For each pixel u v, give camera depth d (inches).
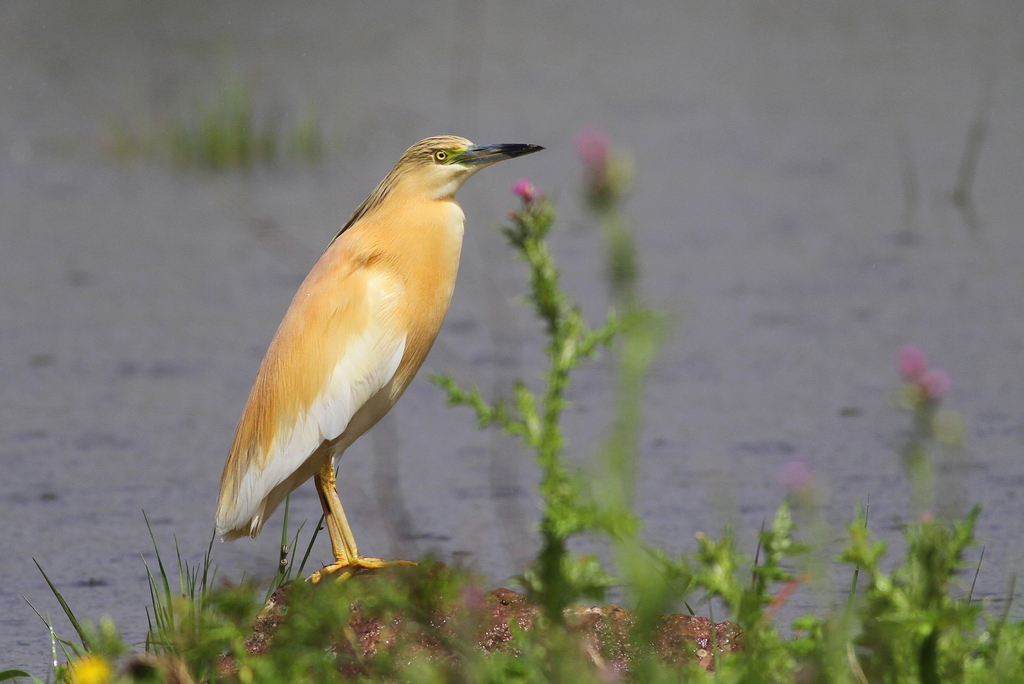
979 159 843.4
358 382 296.7
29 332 584.4
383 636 241.6
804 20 1317.7
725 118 966.4
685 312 576.1
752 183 807.1
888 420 457.7
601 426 455.5
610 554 332.8
